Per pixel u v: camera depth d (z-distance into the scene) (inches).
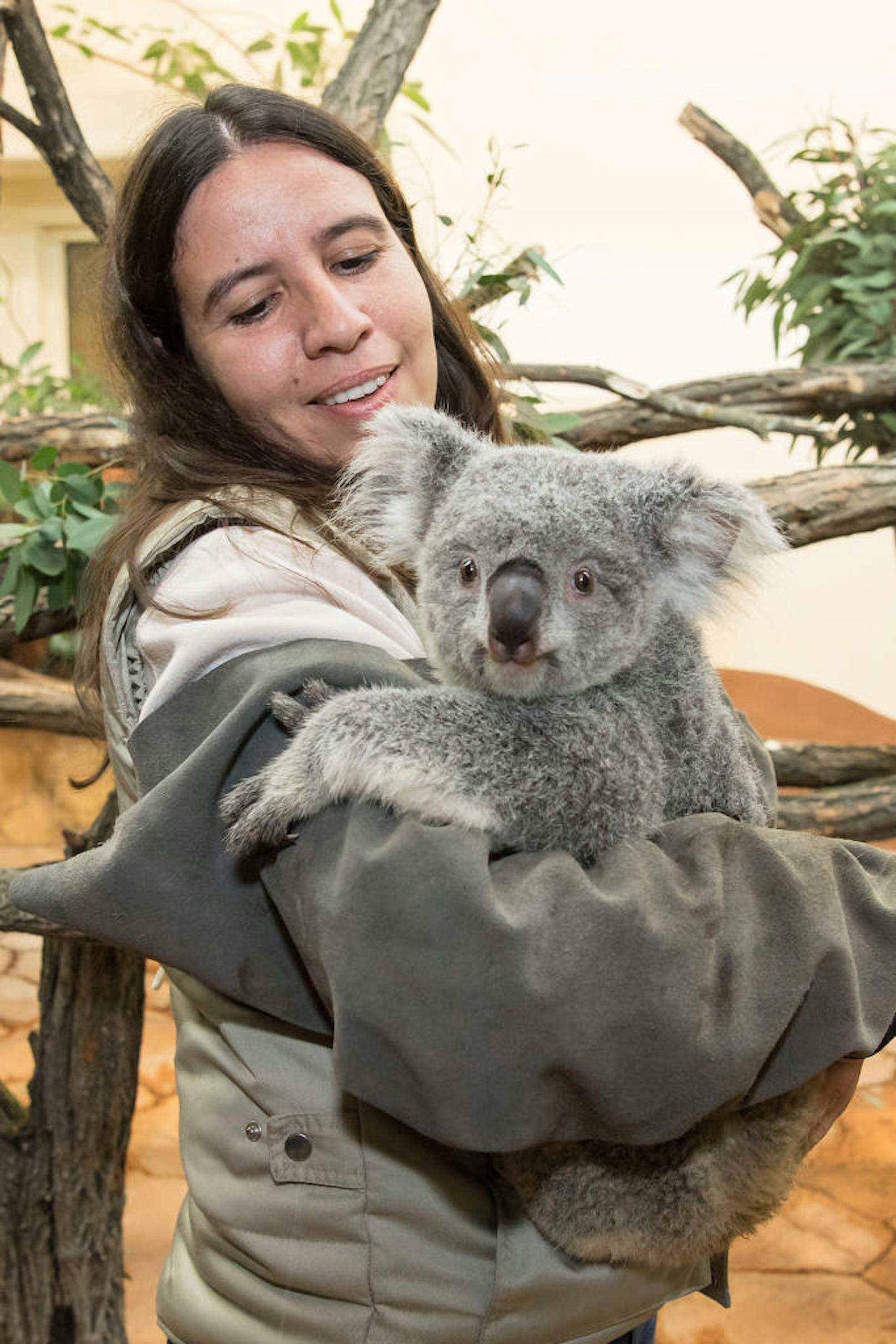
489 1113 47.9
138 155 75.7
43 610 127.2
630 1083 48.7
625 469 73.1
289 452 76.5
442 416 76.9
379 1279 55.8
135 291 76.1
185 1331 61.8
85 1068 132.6
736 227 185.9
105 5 204.7
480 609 65.5
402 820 51.9
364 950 48.1
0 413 205.5
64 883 55.9
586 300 189.2
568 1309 58.2
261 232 72.9
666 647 70.7
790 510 127.0
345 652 58.6
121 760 65.3
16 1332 134.9
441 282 100.4
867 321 156.7
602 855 57.1
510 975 47.2
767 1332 136.9
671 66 180.5
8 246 248.5
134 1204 164.2
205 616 59.9
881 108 185.8
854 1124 178.4
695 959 49.8
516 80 180.2
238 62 202.4
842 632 211.6
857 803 132.0
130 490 81.0
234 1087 60.0
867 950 57.0
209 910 55.5
